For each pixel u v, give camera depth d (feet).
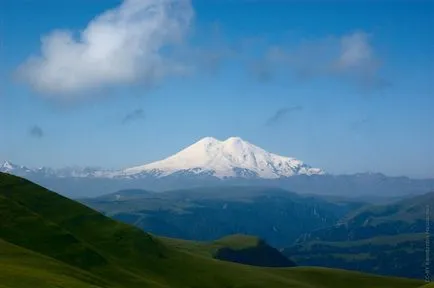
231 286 605.73
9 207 551.59
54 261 437.17
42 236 516.32
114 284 459.73
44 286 329.72
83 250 515.50
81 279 403.34
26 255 430.61
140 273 549.95
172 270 603.67
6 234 504.84
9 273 347.77
